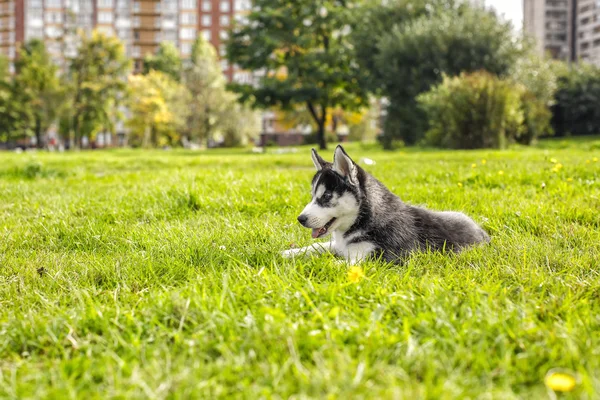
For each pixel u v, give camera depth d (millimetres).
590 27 93062
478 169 9281
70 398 1788
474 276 3105
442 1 39031
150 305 2646
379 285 2879
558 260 3383
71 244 4391
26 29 92500
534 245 3703
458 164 11109
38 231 4832
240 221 4891
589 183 6566
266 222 4809
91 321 2494
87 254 4047
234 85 39844
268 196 6164
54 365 2094
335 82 38969
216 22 95125
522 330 2182
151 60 80875
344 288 2797
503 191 6406
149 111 60094
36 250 4258
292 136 85375
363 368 1852
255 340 2137
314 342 2104
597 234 4066
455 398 1691
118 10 93938
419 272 3242
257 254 3713
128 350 2170
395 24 36781
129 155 27969
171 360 2088
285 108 39656
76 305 2775
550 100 37281
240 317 2422
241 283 2936
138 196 6500
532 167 9367
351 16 38812
